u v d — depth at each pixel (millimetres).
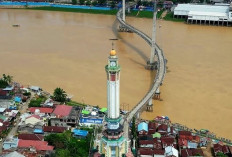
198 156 177750
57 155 169250
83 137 193250
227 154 181750
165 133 198500
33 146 179250
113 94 149125
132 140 186500
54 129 198125
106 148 152000
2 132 195375
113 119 151125
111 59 144375
